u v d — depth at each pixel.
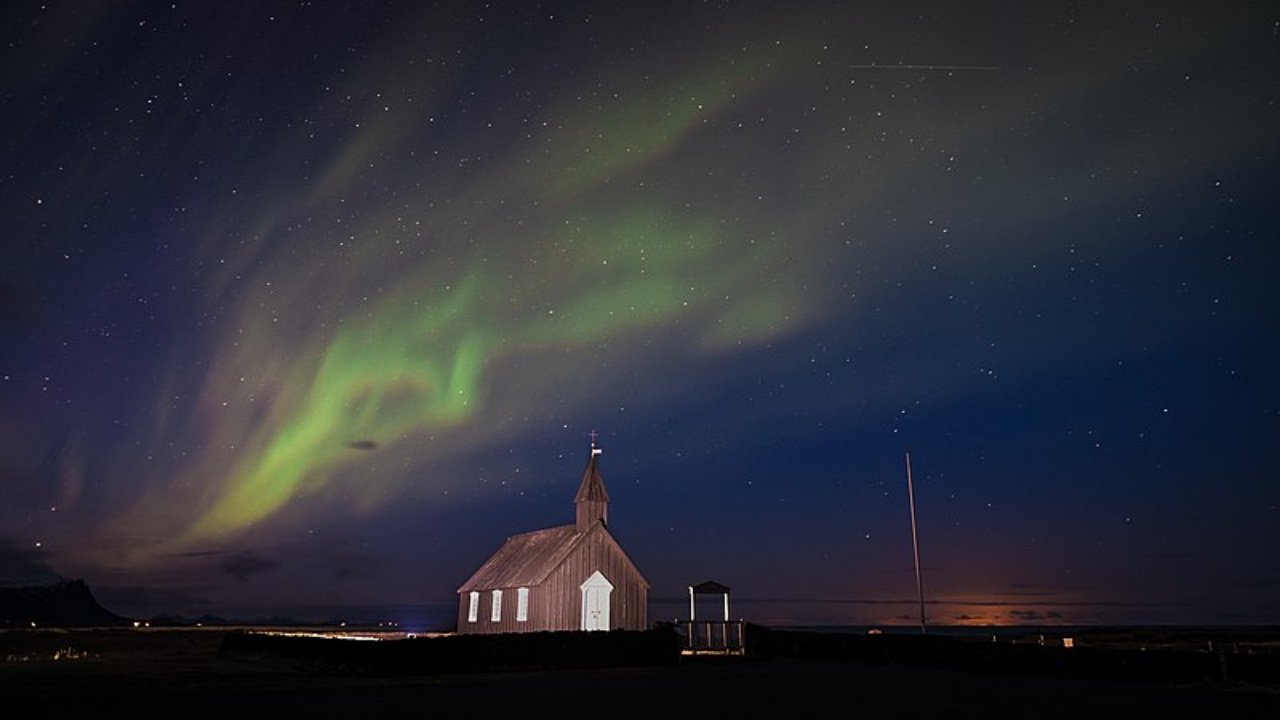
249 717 18.09
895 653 36.84
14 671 31.61
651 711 19.20
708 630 47.72
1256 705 20.59
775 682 27.20
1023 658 30.92
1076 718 18.16
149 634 76.31
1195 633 83.81
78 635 71.56
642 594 46.97
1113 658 28.30
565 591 45.06
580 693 23.38
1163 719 17.97
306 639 35.84
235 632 48.38
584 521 47.78
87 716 18.28
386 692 23.66
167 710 19.36
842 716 18.42
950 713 18.97
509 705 20.36
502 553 54.91
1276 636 76.50
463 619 53.06
